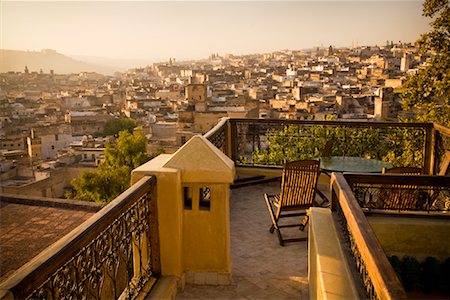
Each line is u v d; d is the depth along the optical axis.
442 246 4.07
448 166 6.13
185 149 3.93
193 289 3.96
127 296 3.28
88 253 2.44
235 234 5.33
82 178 32.00
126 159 35.88
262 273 4.28
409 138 9.03
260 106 72.69
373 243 2.29
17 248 6.88
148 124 62.97
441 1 13.95
